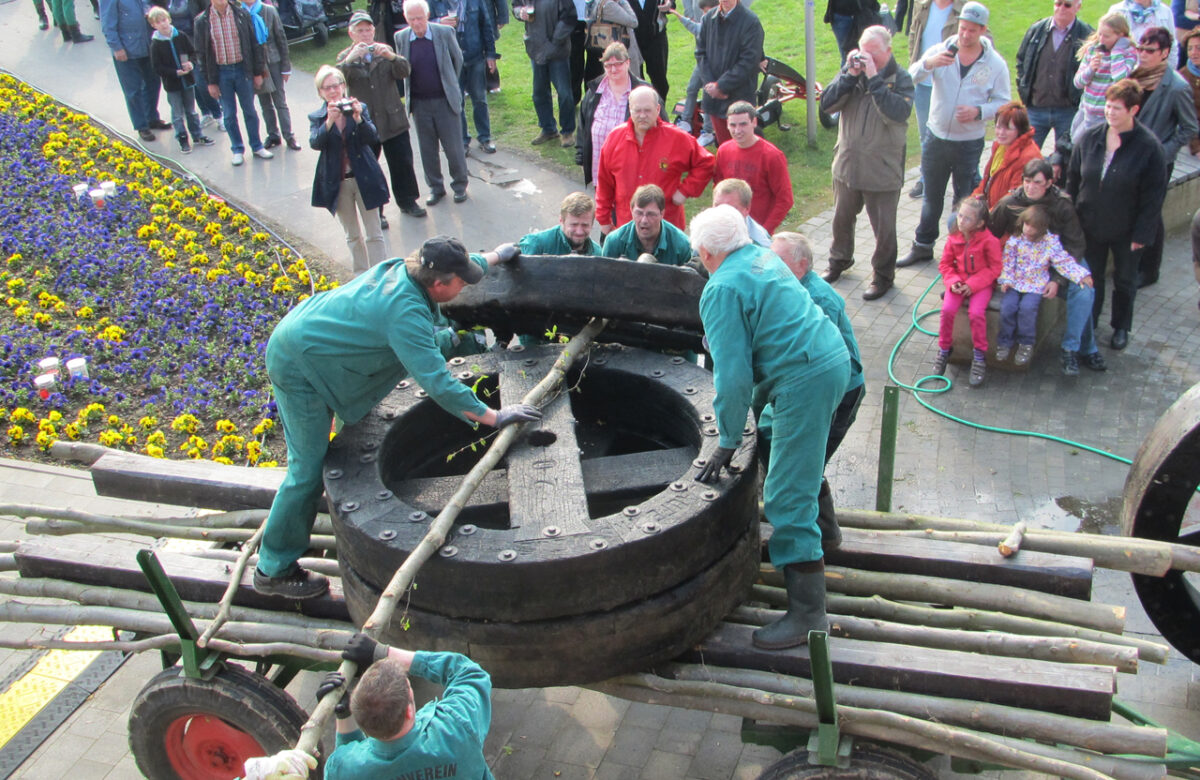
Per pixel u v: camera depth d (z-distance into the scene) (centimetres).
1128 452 676
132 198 1141
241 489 472
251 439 759
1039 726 342
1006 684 349
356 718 303
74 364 822
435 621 365
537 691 533
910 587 412
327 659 397
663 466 422
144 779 483
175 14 1335
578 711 518
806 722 359
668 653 373
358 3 1848
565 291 466
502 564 347
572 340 468
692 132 1190
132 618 436
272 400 790
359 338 387
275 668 467
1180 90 820
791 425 371
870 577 418
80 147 1279
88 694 534
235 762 442
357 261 955
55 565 460
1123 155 730
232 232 1091
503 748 496
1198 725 480
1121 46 830
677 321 454
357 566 382
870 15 1245
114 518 486
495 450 401
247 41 1202
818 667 332
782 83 1265
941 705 352
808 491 375
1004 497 644
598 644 361
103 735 510
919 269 945
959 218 738
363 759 312
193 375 832
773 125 1285
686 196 775
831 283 924
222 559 466
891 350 816
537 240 584
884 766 352
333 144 892
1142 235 749
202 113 1402
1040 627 392
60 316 931
